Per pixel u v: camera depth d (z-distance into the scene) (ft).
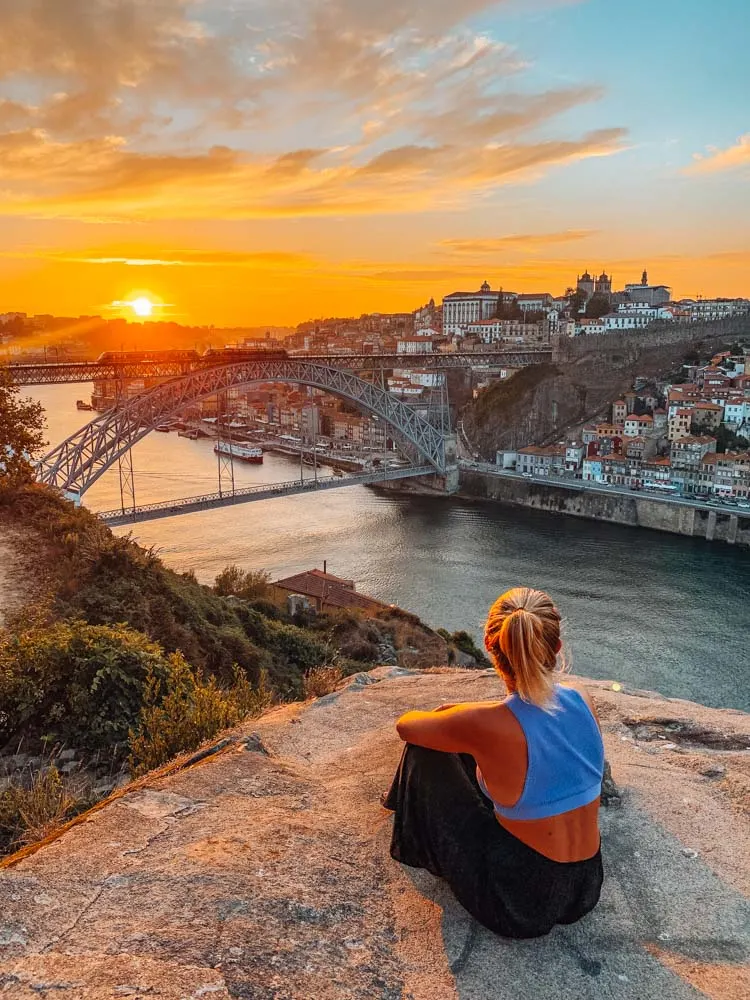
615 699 17.94
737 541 294.87
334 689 20.47
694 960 8.26
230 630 63.72
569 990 7.70
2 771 25.88
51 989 6.67
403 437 382.01
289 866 9.34
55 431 505.25
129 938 7.56
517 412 468.75
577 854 8.34
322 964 7.63
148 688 28.58
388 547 279.90
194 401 271.08
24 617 47.73
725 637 192.54
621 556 274.36
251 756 13.17
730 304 609.01
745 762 13.60
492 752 8.35
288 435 562.66
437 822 8.85
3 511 75.92
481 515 349.20
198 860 9.30
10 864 9.13
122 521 242.58
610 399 456.04
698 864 10.07
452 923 8.65
